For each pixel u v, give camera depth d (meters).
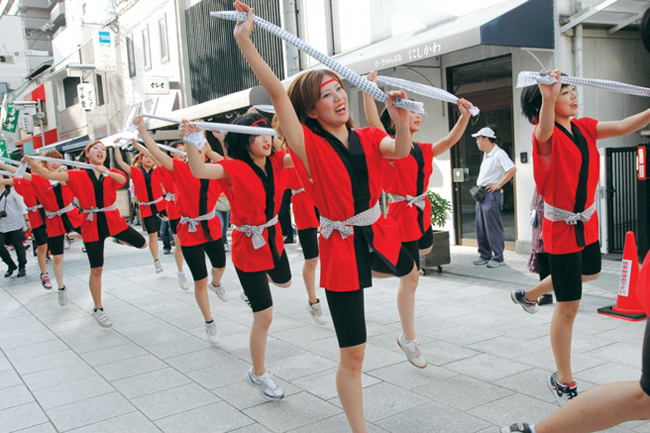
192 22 15.64
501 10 7.15
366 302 5.98
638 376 3.61
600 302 5.38
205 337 5.15
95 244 5.57
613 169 7.30
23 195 7.71
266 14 12.25
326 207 2.64
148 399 3.78
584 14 6.98
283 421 3.33
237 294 6.92
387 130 4.75
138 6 18.22
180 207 4.80
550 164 3.05
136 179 8.26
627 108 8.05
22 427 3.45
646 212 6.60
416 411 3.31
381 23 9.71
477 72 8.63
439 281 6.80
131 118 4.67
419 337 4.68
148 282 8.09
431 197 7.21
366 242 2.67
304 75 2.59
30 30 47.34
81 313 6.42
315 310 5.28
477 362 4.03
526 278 6.62
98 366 4.52
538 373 3.76
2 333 5.71
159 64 17.41
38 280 8.87
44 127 30.05
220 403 3.64
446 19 8.51
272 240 3.66
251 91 10.74
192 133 3.19
